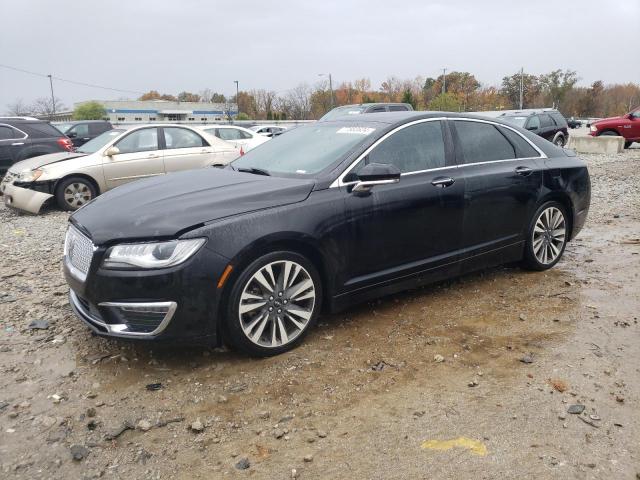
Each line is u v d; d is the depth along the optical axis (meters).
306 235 3.71
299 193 3.80
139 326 3.38
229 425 2.98
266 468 2.63
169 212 3.48
